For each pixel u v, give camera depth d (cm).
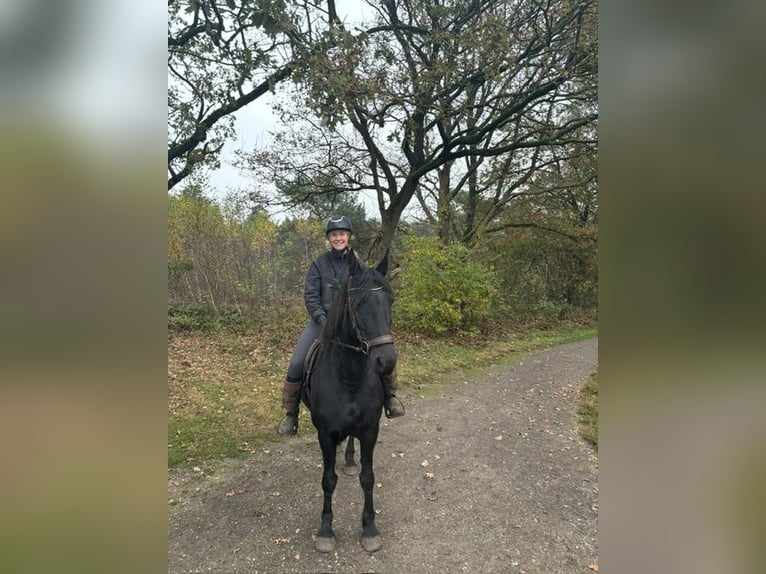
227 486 421
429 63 1049
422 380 830
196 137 921
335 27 778
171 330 1059
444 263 1211
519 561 323
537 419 640
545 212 1812
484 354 1073
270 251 1237
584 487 437
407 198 1308
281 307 1188
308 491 414
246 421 582
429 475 452
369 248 1568
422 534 352
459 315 1162
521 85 1148
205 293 1205
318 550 327
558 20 952
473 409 675
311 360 362
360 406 320
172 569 308
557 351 1192
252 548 331
